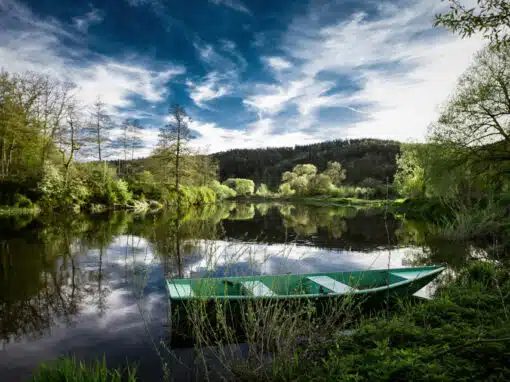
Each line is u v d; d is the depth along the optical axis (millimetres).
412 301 6562
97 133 37750
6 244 14109
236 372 4051
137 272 9594
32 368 4668
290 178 81875
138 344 5367
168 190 43281
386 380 3010
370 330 4453
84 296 7758
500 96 18156
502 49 16719
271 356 4531
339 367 3529
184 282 6406
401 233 18484
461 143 19703
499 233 14383
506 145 18578
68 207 30312
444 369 3041
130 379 3840
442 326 4250
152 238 15406
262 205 54625
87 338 5617
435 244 14422
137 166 49438
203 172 59969
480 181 19750
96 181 34656
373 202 54406
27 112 31750
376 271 7770
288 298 5273
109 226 20281
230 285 6492
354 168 90500
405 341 4031
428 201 29297
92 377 3586
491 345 3240
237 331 5602
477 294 5535
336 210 40688
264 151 151250
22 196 28141
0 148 32031
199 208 42156
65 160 33344
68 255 12016
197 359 4668
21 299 7566
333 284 6699
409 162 32281
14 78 30734
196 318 4484
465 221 15242
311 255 12609
